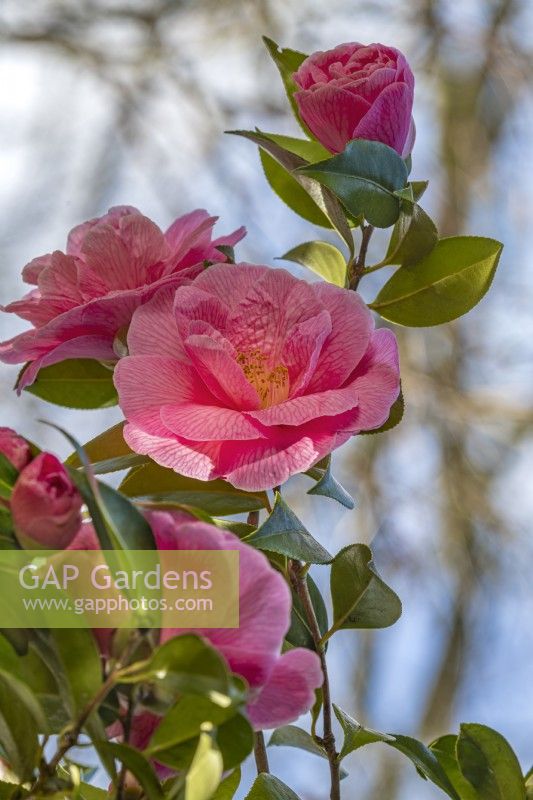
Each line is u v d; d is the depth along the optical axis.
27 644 0.90
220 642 0.87
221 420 0.95
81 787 0.97
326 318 0.96
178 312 0.97
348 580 1.02
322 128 1.05
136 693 0.89
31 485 0.88
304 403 0.95
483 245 1.06
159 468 1.00
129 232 1.00
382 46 1.05
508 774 1.02
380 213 1.04
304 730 1.04
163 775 0.91
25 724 0.91
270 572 0.87
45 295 1.01
